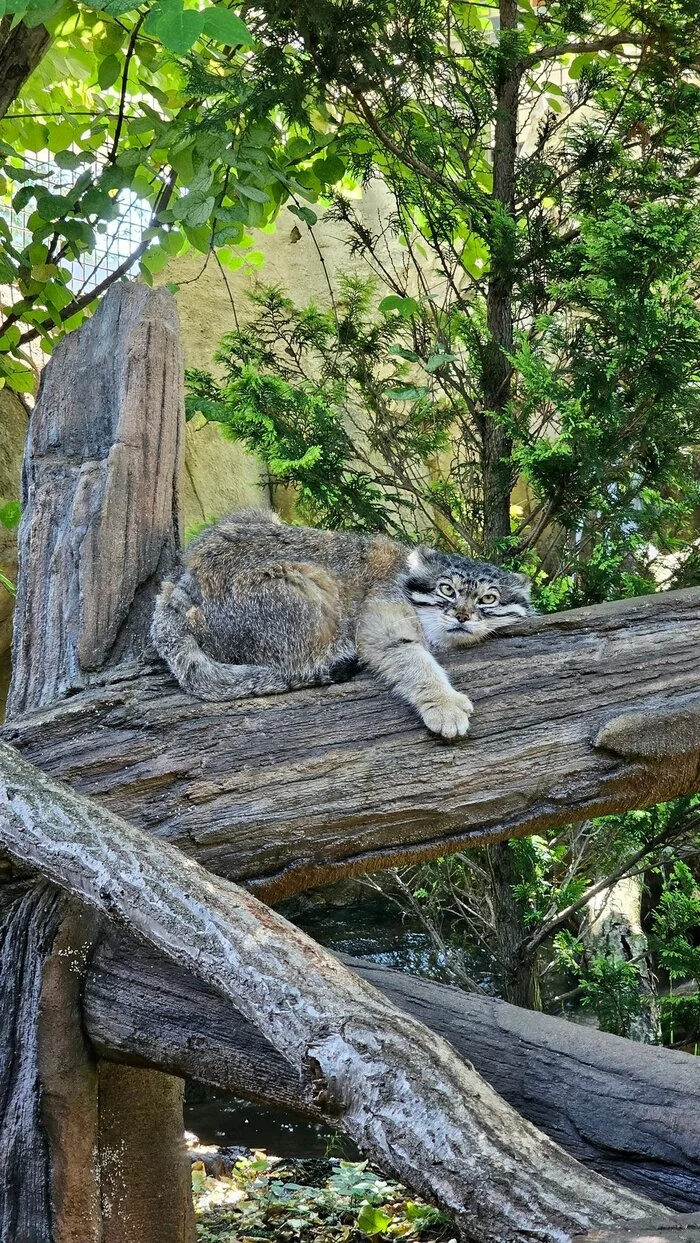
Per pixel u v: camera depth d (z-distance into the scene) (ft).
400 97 18.31
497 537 17.49
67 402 12.95
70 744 10.02
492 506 17.85
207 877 8.11
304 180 20.04
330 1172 17.11
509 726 9.81
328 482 17.47
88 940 9.90
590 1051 8.48
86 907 9.93
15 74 18.29
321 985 6.93
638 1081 8.16
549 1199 5.52
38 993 9.82
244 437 17.46
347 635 11.87
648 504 16.53
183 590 11.48
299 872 9.75
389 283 19.60
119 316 12.92
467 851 18.56
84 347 13.14
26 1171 9.75
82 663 11.43
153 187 19.40
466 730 9.74
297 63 18.15
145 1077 10.61
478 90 18.88
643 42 17.81
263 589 11.72
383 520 18.28
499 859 17.31
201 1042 9.23
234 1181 16.72
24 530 12.39
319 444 17.21
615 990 17.11
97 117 22.38
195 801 9.68
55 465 12.57
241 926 7.47
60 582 11.89
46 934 9.91
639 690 9.87
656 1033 17.46
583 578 16.14
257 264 25.53
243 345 19.27
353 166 20.24
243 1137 18.89
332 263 29.50
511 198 18.60
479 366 18.33
